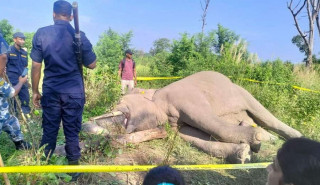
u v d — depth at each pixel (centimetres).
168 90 605
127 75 959
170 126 587
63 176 360
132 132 544
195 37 1305
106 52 1434
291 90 980
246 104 651
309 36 1989
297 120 715
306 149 130
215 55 1311
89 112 618
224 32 1562
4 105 360
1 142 465
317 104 771
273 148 574
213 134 533
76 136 382
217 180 441
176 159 491
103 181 391
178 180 154
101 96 676
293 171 129
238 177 456
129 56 962
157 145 533
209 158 510
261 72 1065
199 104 572
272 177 143
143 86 1088
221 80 644
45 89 370
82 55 373
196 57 1249
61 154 432
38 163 350
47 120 376
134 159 464
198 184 423
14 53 618
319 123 688
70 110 372
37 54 365
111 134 501
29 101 618
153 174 154
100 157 448
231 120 636
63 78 366
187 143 552
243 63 1095
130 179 409
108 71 781
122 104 562
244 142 500
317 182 124
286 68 1211
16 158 394
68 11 373
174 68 1252
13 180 328
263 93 847
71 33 369
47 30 365
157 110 583
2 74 351
